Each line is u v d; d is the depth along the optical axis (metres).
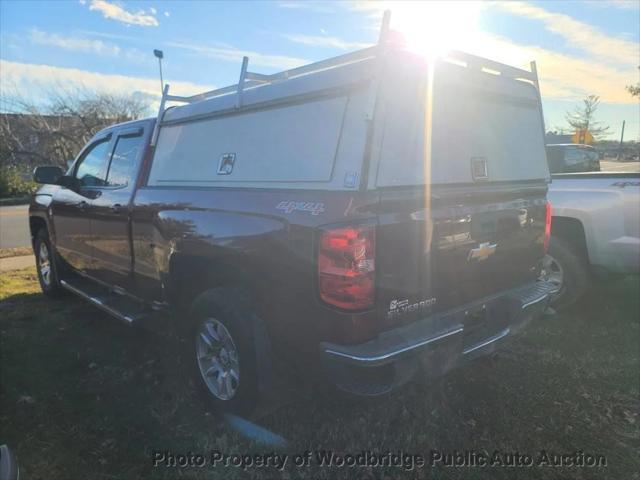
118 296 4.79
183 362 4.12
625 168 12.56
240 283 3.06
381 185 2.53
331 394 2.72
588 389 3.65
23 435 3.13
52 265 5.87
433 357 2.73
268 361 2.94
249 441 3.06
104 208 4.53
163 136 4.07
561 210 5.15
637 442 3.06
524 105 3.65
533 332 4.68
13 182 27.25
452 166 2.97
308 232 2.56
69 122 34.16
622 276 5.05
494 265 3.28
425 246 2.74
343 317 2.47
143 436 3.14
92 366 4.08
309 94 2.81
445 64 2.90
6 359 4.21
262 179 3.03
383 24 2.51
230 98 3.38
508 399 3.51
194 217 3.31
